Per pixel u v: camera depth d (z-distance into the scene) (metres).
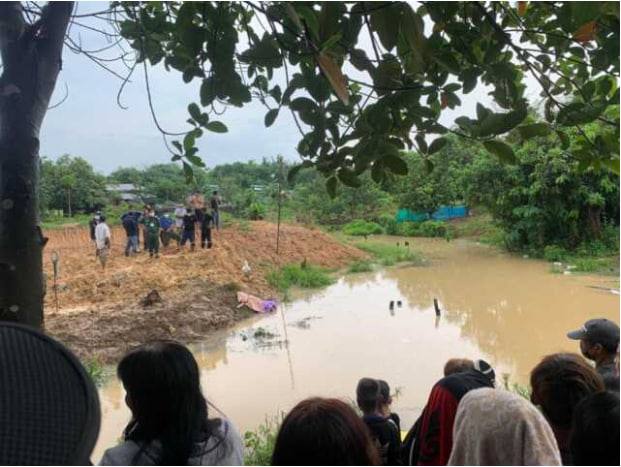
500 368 9.71
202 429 1.91
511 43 2.11
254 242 22.69
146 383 1.83
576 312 13.70
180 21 2.17
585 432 1.60
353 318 13.65
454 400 2.51
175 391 1.84
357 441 1.48
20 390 0.73
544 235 23.17
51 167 34.25
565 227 22.55
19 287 2.12
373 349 10.96
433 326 12.78
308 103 2.17
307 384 9.06
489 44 2.10
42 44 2.25
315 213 37.25
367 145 2.04
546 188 21.78
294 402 8.27
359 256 24.08
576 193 21.36
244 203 33.94
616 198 21.86
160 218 20.69
